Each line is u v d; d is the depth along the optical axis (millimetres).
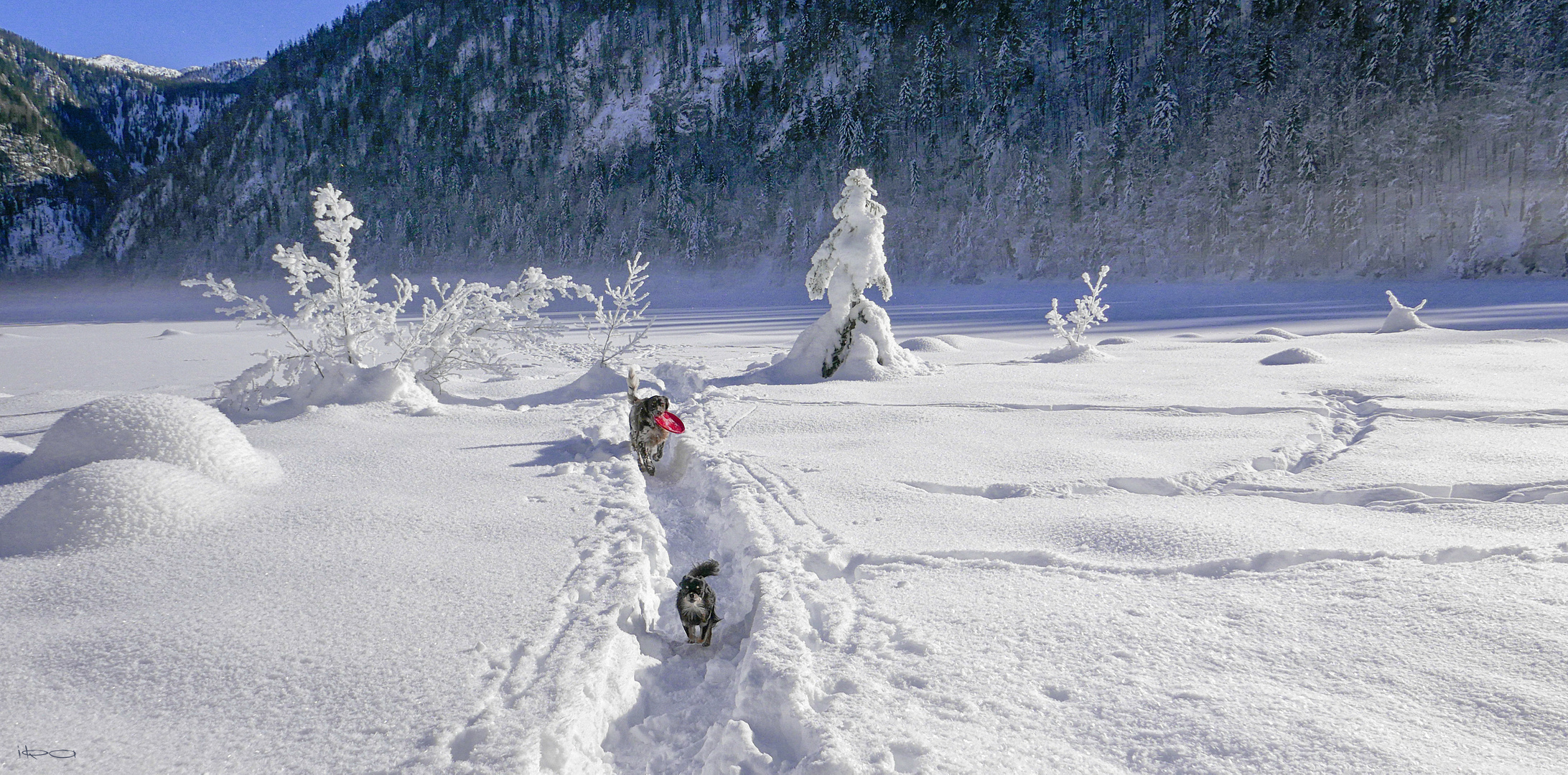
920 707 2582
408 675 2828
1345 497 5152
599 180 155250
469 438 7816
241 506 5156
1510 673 2674
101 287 183375
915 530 4621
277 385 9867
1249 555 3994
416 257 161125
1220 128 109562
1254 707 2535
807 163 146375
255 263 174250
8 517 4496
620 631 3219
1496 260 82188
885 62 156000
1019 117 127312
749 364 17156
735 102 173000
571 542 4379
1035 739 2385
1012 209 116062
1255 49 113875
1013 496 5508
